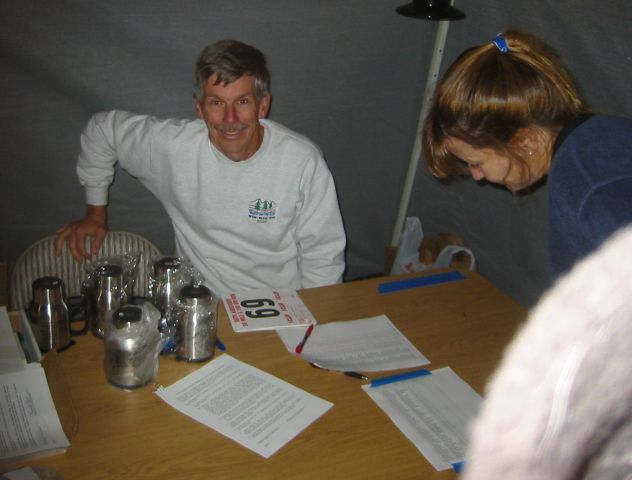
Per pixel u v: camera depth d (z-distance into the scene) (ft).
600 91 5.75
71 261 5.64
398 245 8.98
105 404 3.82
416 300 5.26
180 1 6.63
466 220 7.97
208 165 5.61
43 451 3.37
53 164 6.95
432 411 3.96
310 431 3.72
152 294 4.71
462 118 3.19
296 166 5.66
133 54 6.72
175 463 3.42
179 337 4.19
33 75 6.48
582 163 2.92
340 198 8.46
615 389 1.06
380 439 3.71
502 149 3.21
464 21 7.42
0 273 6.11
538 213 6.70
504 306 5.24
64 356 4.23
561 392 1.09
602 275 1.20
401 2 7.46
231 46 5.16
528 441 1.09
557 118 3.13
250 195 5.72
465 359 4.53
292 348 4.49
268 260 6.05
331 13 7.24
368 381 4.21
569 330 1.15
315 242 5.92
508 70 3.09
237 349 4.44
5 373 3.71
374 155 8.34
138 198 7.52
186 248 6.15
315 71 7.50
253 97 5.23
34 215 7.12
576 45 5.93
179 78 6.98
